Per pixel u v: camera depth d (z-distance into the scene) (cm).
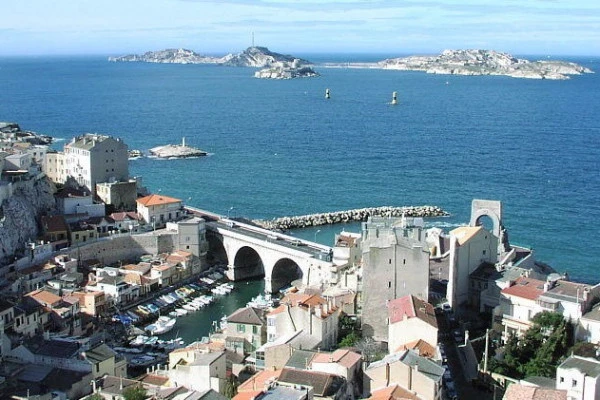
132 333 19225
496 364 13475
